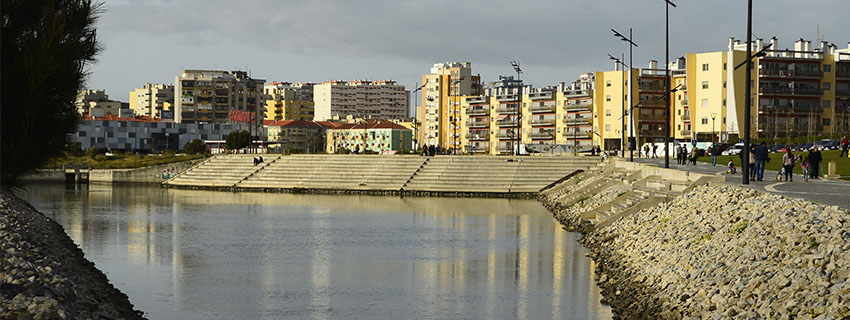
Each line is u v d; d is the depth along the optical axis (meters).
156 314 28.17
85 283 27.59
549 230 54.12
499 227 56.91
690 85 147.50
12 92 26.53
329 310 28.98
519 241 47.88
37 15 28.53
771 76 144.62
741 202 31.80
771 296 19.34
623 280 30.77
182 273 37.09
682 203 38.81
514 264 38.72
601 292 30.81
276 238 51.31
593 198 65.31
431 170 105.44
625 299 27.61
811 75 146.38
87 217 67.69
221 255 43.28
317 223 61.28
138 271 37.69
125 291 32.31
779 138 133.25
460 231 54.47
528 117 186.50
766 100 145.12
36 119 28.12
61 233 47.59
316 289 33.00
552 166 101.12
